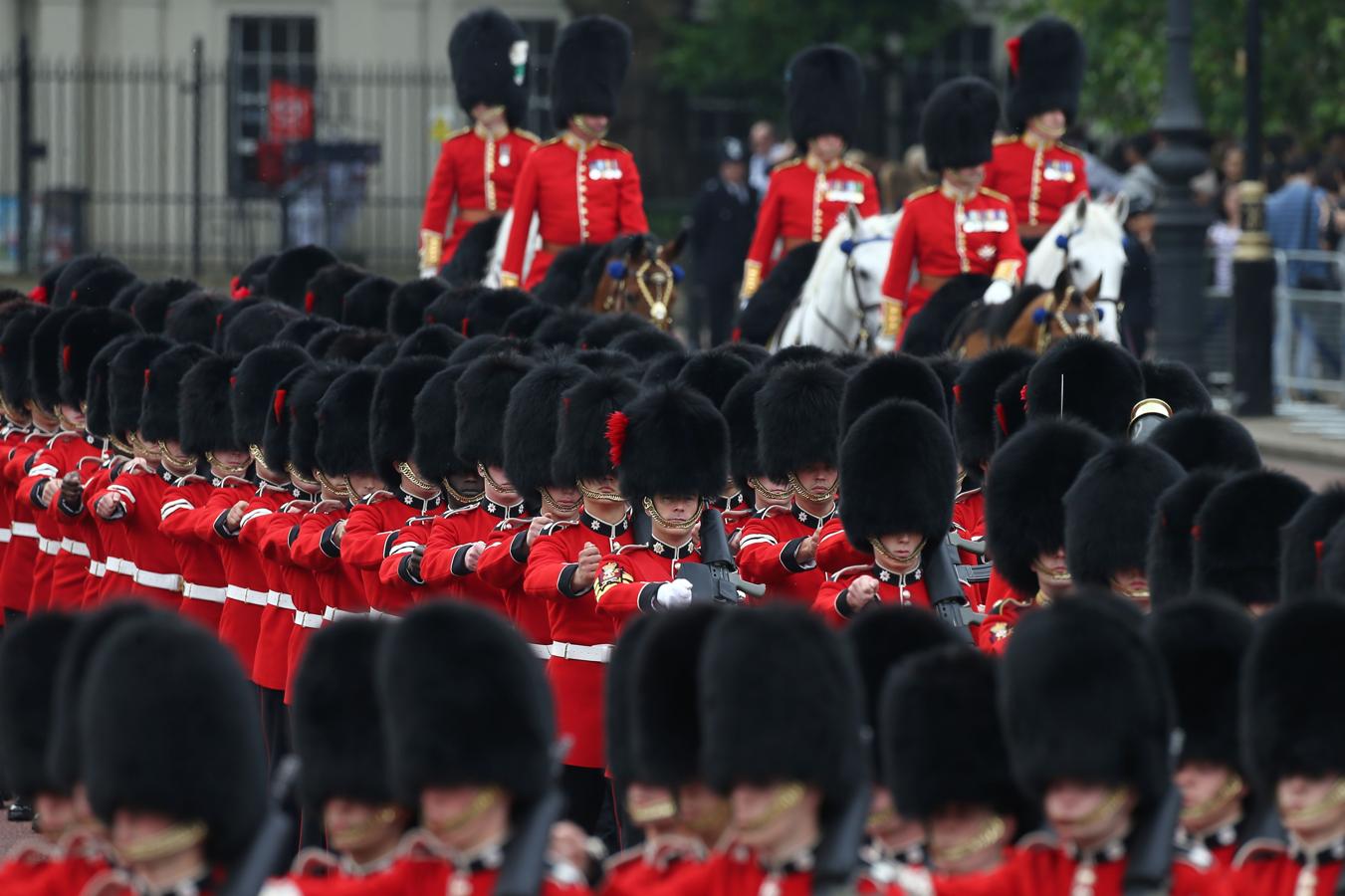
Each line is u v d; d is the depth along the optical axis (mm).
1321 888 22609
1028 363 43812
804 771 21969
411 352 48250
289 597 40625
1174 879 22531
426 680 22359
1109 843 22547
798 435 39344
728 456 36938
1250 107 88750
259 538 40344
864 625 26234
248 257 120062
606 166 67875
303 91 119000
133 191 123062
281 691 40688
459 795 22172
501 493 38469
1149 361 45375
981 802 23531
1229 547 30922
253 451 43000
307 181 117875
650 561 34562
